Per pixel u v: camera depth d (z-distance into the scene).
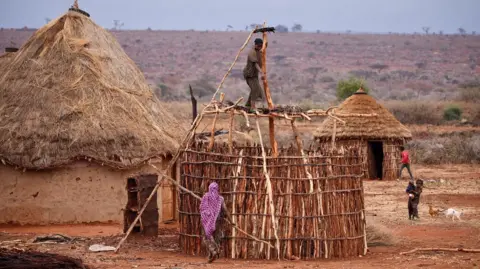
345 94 101.12
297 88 175.00
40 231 27.47
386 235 24.17
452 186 43.12
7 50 35.66
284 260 20.45
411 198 30.33
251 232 20.73
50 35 32.47
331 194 21.06
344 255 21.17
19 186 29.20
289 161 20.88
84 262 19.62
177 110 85.94
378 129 48.12
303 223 20.75
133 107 30.80
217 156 21.34
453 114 96.56
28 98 30.06
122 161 29.16
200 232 21.52
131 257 20.89
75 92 30.28
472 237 25.80
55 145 28.86
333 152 21.84
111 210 29.58
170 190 31.58
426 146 63.59
